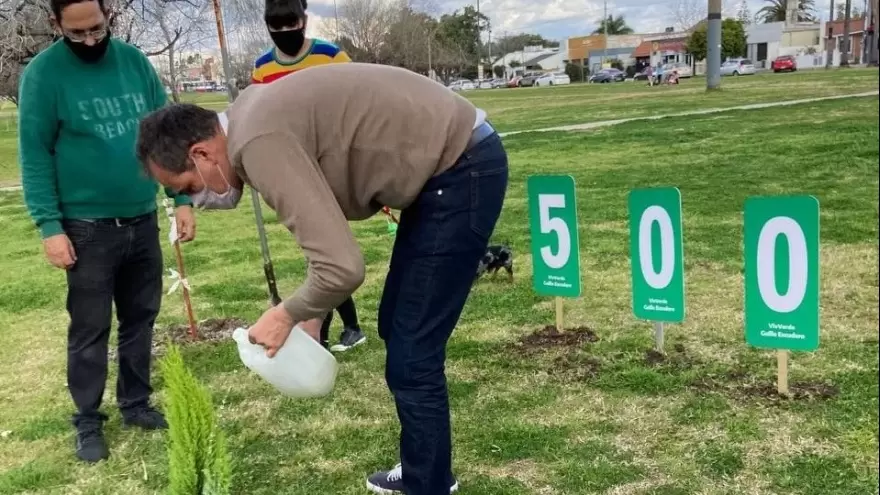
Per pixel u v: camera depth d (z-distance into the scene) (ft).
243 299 17.67
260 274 19.99
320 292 6.42
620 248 19.65
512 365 12.24
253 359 7.06
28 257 24.76
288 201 6.26
